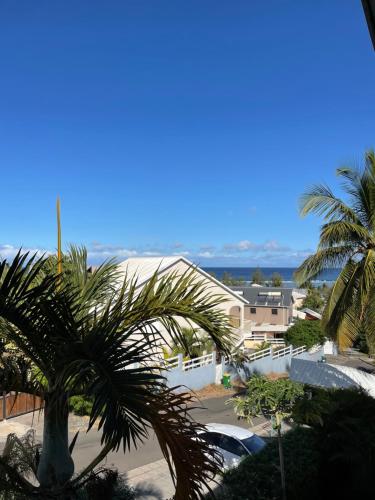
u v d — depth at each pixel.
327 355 38.41
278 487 7.27
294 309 67.81
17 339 4.84
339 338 14.48
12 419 15.34
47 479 4.86
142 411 3.59
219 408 18.69
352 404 10.01
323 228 14.82
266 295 57.16
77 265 6.34
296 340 32.44
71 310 4.61
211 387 22.23
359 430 9.11
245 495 6.90
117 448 3.51
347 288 14.37
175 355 20.77
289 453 8.16
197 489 3.93
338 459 8.76
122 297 5.47
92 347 3.88
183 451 3.82
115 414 3.49
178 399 4.05
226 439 10.15
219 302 5.76
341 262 15.04
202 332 22.05
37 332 4.46
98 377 3.77
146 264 26.30
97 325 4.48
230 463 9.28
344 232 14.49
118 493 6.95
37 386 5.55
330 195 14.66
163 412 4.25
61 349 4.31
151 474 10.77
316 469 8.37
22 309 4.27
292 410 8.03
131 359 3.90
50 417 4.84
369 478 8.62
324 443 8.96
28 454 5.88
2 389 5.47
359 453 8.70
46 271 5.86
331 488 8.54
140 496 9.41
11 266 4.10
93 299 6.05
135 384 3.69
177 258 25.78
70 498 4.97
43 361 4.79
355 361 35.50
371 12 3.53
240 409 7.49
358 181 14.54
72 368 4.29
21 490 5.02
